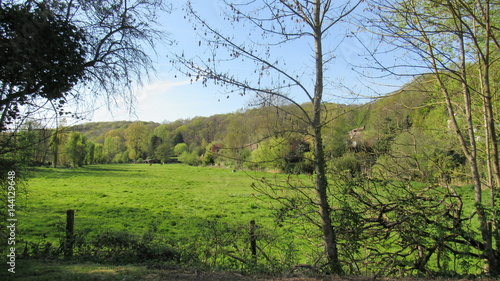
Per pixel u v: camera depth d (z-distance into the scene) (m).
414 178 8.28
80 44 6.33
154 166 88.38
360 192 7.80
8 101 5.93
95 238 8.89
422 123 9.62
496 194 7.02
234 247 8.23
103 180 51.41
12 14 5.33
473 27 7.79
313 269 7.09
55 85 6.06
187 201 30.83
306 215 7.54
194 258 8.00
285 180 7.82
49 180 47.09
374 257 7.52
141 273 6.34
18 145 7.11
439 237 7.02
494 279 6.44
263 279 6.33
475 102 8.92
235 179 40.88
